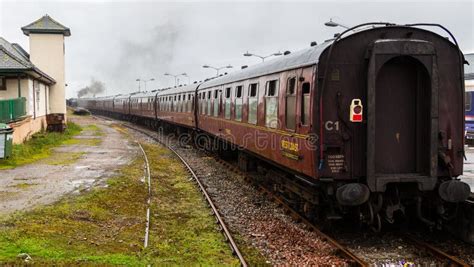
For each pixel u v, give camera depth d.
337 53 7.63
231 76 15.42
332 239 7.80
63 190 11.30
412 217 8.87
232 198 11.55
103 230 8.32
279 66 10.11
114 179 12.98
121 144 23.45
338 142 7.63
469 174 12.01
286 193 10.59
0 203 9.82
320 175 7.59
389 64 7.67
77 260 6.47
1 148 15.14
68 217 8.84
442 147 7.80
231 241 7.72
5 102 17.39
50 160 16.88
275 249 7.66
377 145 7.71
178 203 11.02
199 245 7.75
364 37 7.68
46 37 31.77
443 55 7.84
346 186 7.34
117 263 6.48
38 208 9.30
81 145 22.52
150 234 8.27
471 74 27.25
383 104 7.71
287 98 9.33
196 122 22.09
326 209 8.45
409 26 7.72
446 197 7.43
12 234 7.39
